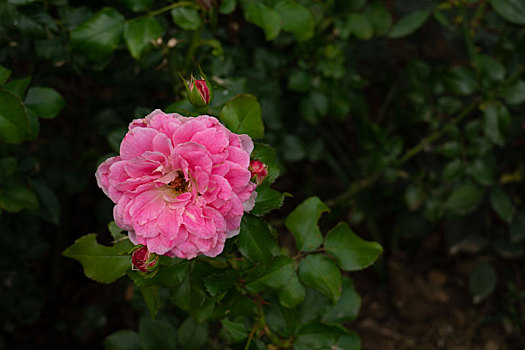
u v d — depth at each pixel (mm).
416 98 812
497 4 696
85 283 926
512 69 803
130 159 488
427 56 1020
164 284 541
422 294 968
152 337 633
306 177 1011
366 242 586
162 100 772
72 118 819
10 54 686
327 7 744
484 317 945
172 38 673
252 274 561
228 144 488
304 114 760
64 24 638
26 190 667
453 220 936
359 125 905
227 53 710
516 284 958
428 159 920
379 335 929
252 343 588
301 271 581
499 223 974
